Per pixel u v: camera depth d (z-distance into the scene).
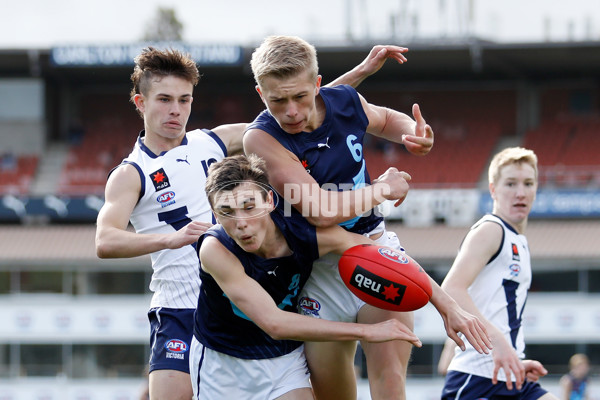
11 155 114.38
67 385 79.38
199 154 20.98
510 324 23.06
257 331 17.48
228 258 16.19
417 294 16.36
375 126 18.39
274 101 15.81
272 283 16.77
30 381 79.75
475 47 104.06
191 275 20.22
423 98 121.06
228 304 17.06
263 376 17.72
